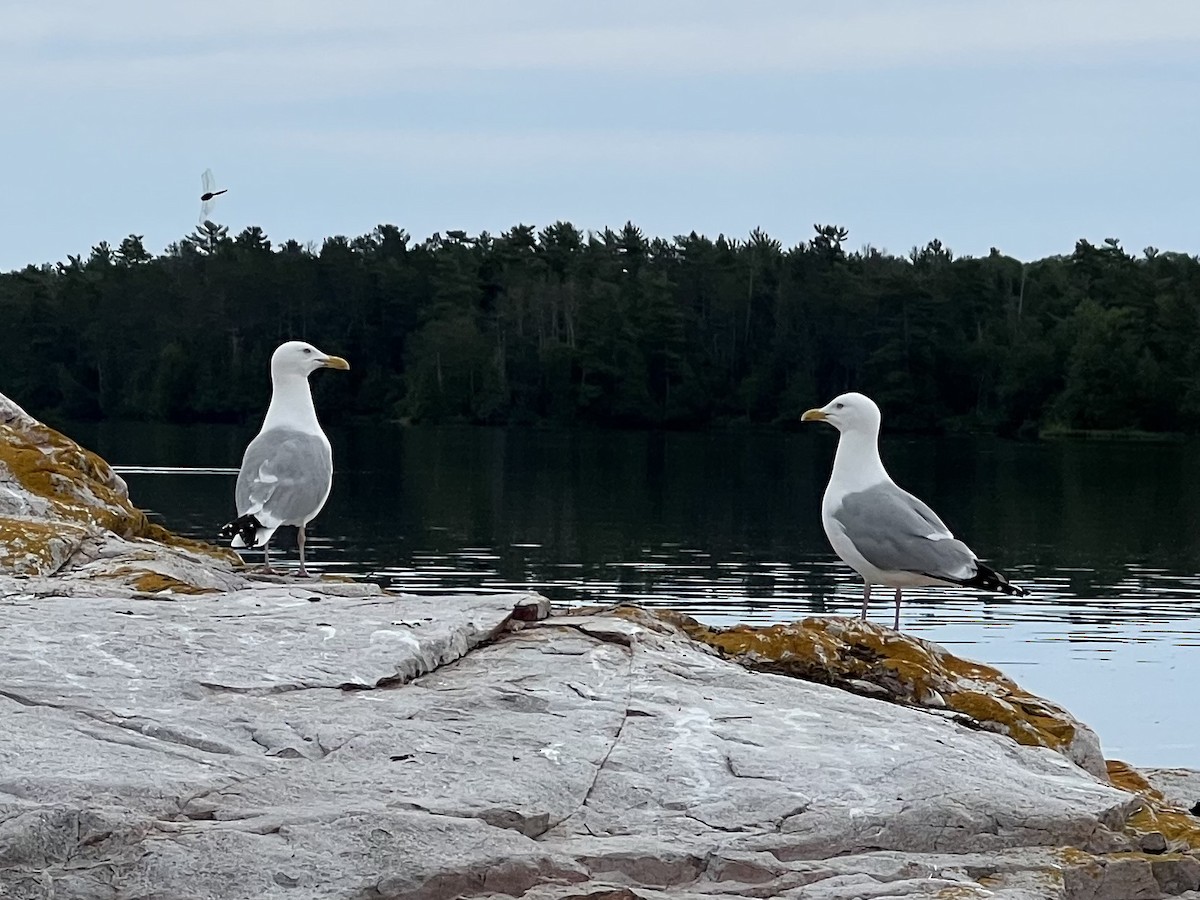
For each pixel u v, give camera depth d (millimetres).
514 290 111188
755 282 109938
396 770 7320
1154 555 42250
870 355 104312
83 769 7035
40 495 12578
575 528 47406
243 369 109812
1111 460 78438
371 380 112250
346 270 113562
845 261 115312
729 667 9062
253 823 6688
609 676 8672
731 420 105875
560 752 7672
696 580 35969
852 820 7348
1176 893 7488
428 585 35000
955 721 9367
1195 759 18750
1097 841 7633
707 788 7504
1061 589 35312
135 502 50875
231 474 62938
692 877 6910
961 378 103438
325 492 12750
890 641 10000
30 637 8516
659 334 105938
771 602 32344
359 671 8328
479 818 6945
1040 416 102000
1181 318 101875
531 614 9641
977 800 7543
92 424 106250
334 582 11492
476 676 8578
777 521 49656
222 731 7578
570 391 106688
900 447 87625
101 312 112438
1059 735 9523
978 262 108750
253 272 112312
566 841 7008
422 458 77562
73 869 6391
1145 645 27422
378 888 6398
